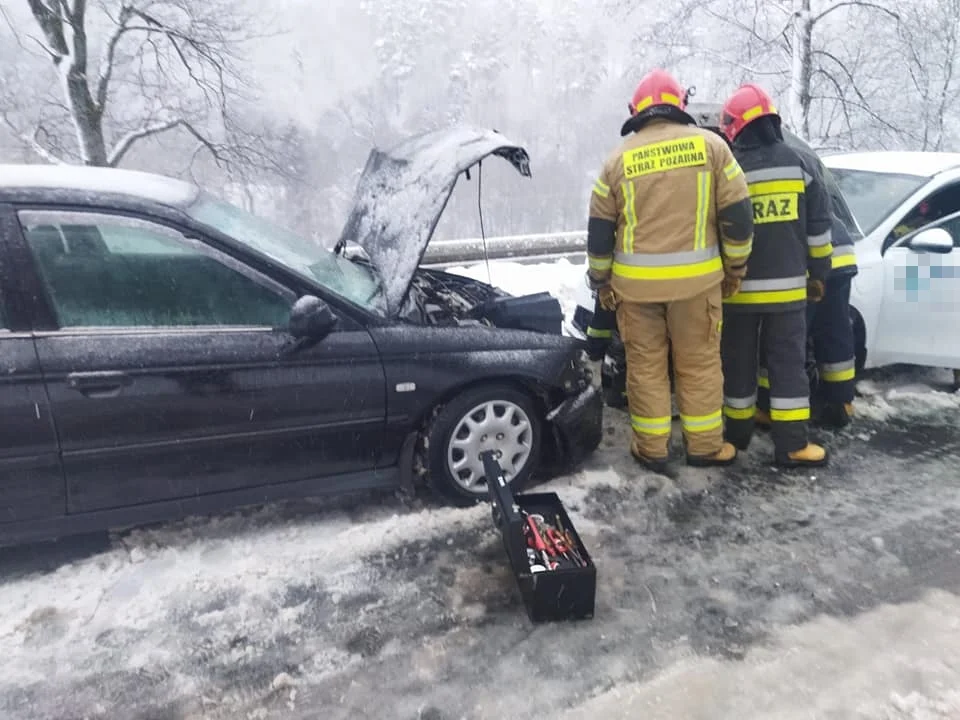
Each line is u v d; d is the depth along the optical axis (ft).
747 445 13.41
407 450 11.04
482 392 11.16
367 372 10.36
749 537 10.82
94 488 9.46
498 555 10.37
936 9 40.78
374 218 12.18
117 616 9.14
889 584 9.76
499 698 7.92
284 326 10.09
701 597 9.52
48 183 9.37
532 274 25.84
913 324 15.23
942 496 11.91
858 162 17.35
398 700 7.92
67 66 47.57
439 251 28.71
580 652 8.57
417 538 10.73
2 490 9.04
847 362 13.87
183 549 10.42
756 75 43.60
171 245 9.59
